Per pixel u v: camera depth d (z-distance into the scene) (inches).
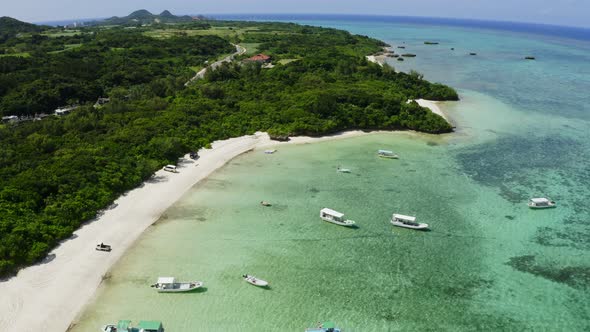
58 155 2940.5
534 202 2620.6
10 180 2464.3
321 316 1750.7
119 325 1606.8
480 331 1694.1
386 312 1781.5
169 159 3233.3
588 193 2832.2
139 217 2463.1
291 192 2817.4
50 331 1642.5
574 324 1732.3
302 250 2188.7
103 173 2743.6
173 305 1790.1
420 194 2812.5
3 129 3410.4
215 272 2004.2
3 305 1742.1
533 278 2001.7
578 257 2159.2
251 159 3371.1
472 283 1967.3
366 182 2982.3
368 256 2150.6
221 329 1667.1
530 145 3742.6
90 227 2327.8
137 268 2018.9
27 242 2036.2
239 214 2529.5
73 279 1920.5
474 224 2453.2
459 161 3378.4
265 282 1909.4
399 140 3855.8
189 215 2506.2
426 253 2183.8
